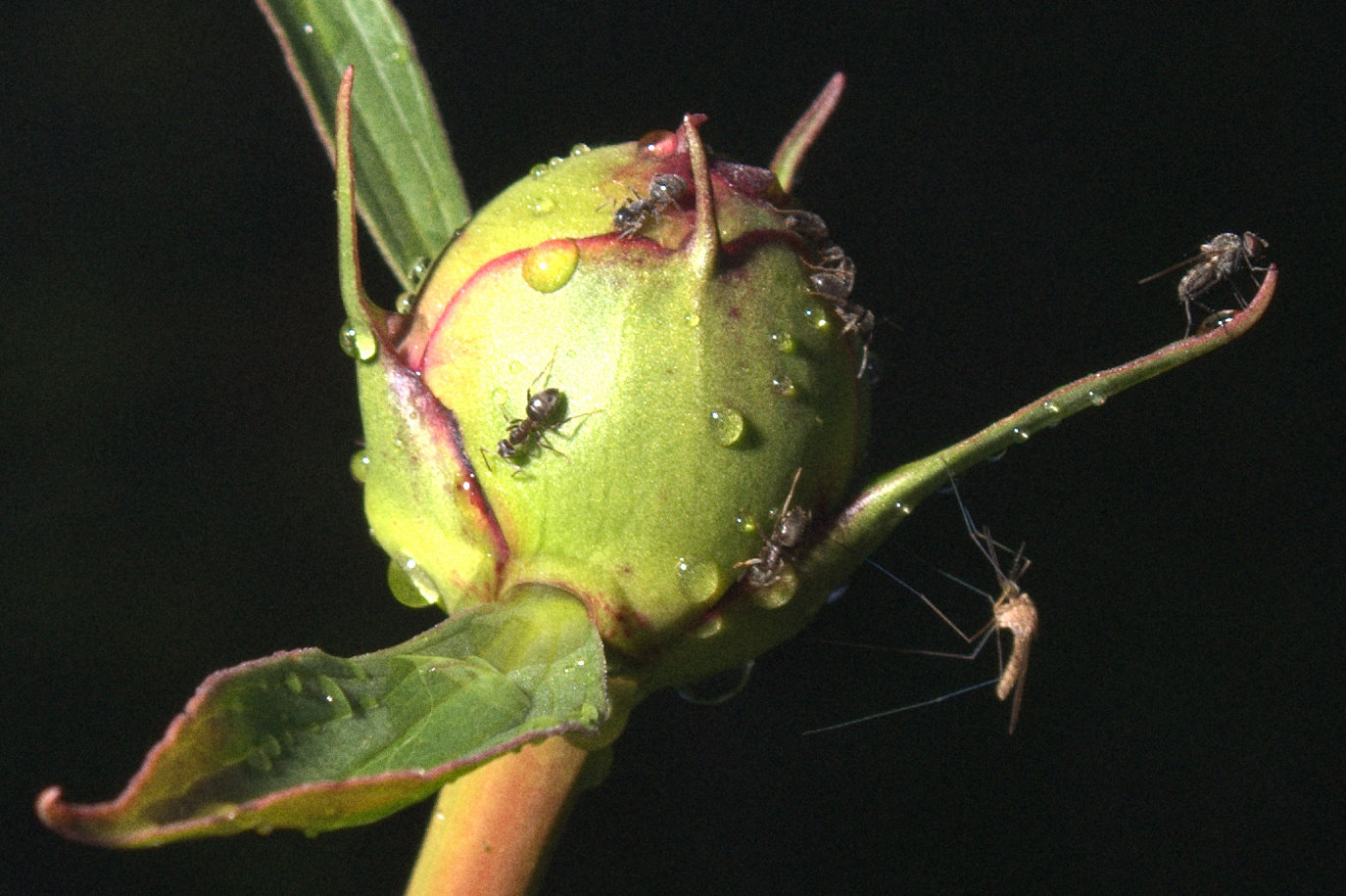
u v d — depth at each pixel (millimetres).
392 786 213
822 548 236
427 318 235
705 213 231
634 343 231
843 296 236
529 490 232
